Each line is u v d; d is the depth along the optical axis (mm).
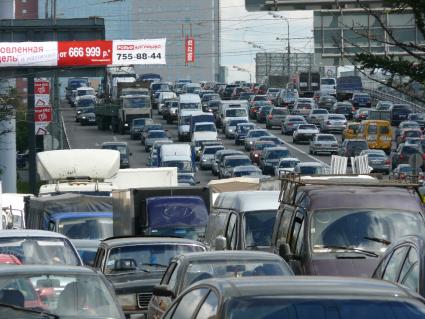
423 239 21703
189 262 25844
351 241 30203
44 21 124250
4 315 19625
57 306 20391
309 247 30094
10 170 103562
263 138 146500
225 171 128750
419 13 24750
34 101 108812
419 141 134375
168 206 48375
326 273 29188
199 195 51500
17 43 122750
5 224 66812
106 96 185375
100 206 55844
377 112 175750
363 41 66188
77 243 41594
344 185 31938
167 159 128500
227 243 38125
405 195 31281
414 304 14500
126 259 32562
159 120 199125
